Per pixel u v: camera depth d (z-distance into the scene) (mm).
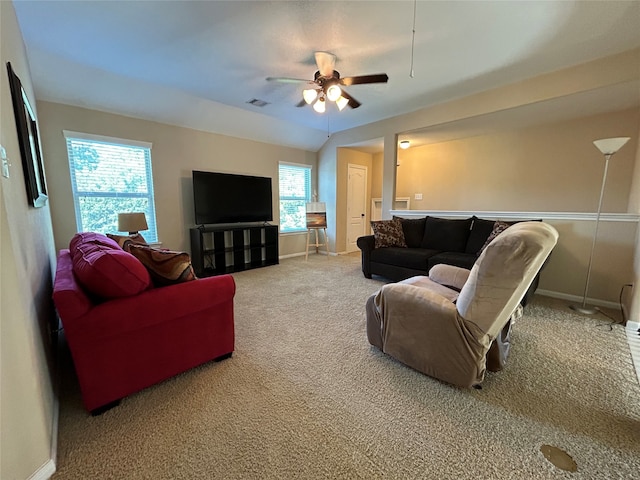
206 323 1809
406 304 1770
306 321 2604
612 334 2318
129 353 1504
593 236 2951
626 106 3373
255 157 5203
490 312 1456
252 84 3438
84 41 2480
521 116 3740
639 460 1183
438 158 5516
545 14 2100
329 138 5887
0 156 1045
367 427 1366
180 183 4297
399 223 4203
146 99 3639
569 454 1216
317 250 6137
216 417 1426
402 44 2506
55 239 3289
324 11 2066
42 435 1111
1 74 1319
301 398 1568
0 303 988
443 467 1157
